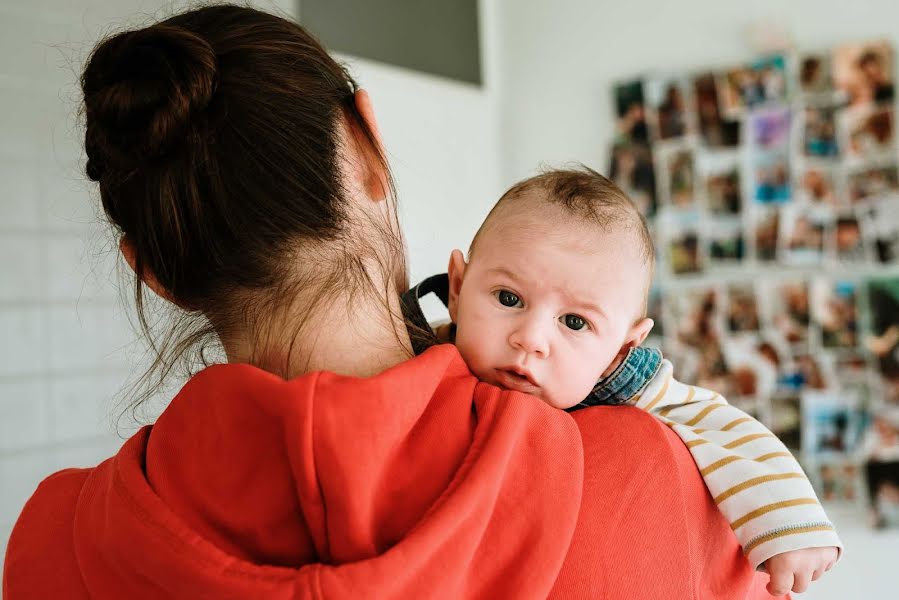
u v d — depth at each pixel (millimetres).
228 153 514
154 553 472
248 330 555
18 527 604
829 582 2379
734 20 2527
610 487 533
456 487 467
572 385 686
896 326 2316
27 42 2004
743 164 2518
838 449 2383
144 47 521
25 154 1999
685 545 542
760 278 2498
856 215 2367
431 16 2852
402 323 602
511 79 2930
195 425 503
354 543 449
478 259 733
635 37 2691
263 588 429
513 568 472
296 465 457
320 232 532
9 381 1960
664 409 758
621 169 2697
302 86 540
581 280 683
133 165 525
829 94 2396
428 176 2582
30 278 2002
